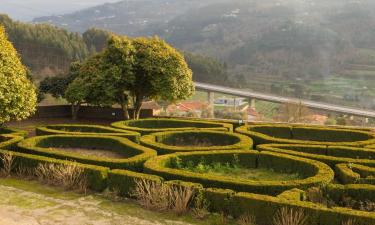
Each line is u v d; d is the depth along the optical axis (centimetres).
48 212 1130
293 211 1022
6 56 1950
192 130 2227
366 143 1950
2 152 1577
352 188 1201
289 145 1842
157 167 1399
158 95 3278
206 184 1276
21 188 1347
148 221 1085
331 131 2516
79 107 3675
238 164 1683
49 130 2217
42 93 3697
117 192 1294
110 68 3045
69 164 1415
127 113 3306
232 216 1109
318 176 1314
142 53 3106
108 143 2008
